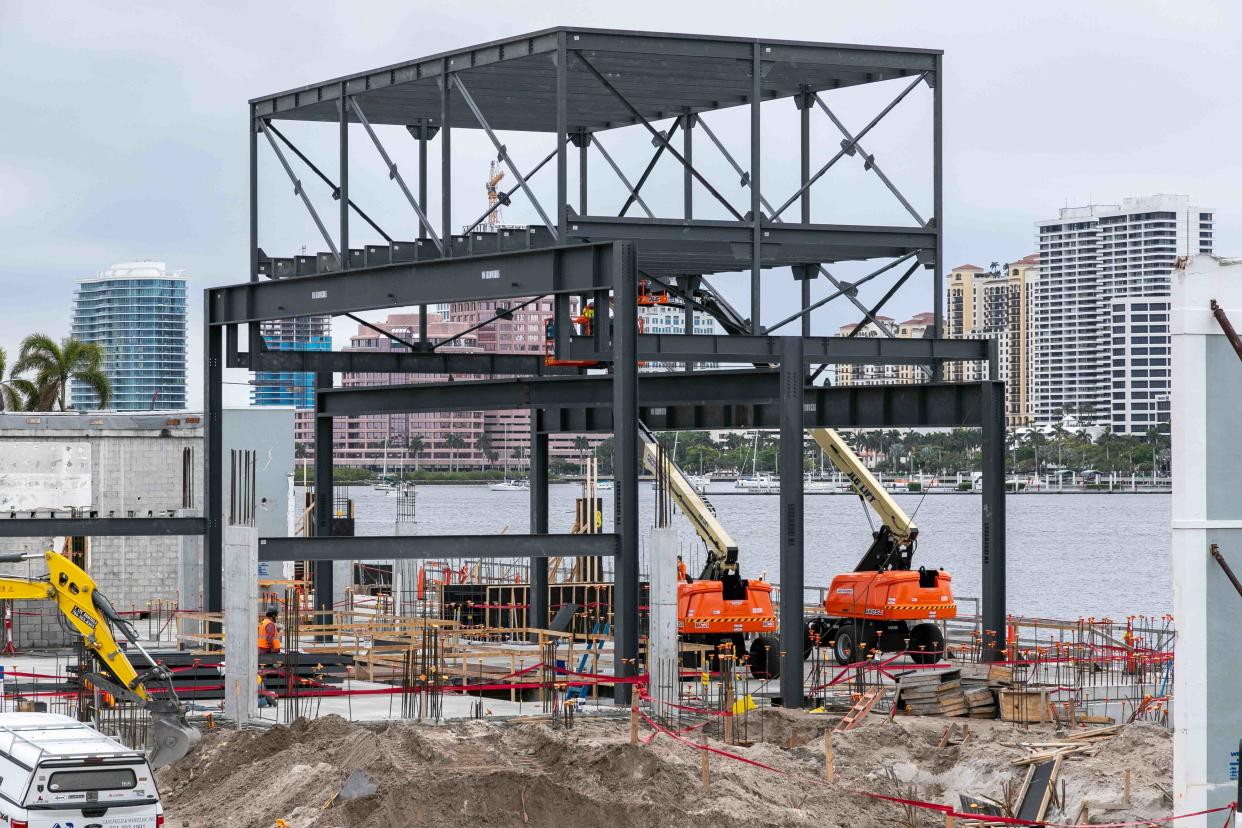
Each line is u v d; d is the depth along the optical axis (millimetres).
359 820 38125
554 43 52812
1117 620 115375
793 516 54531
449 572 84812
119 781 34312
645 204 61750
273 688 53000
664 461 54844
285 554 49500
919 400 63344
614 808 38906
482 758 42406
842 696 56906
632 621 50656
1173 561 29078
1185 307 28797
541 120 66875
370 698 54531
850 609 64062
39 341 132000
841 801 41281
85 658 51750
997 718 52344
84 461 79312
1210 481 28938
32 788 33688
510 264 53688
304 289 61656
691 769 41500
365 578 104188
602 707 51562
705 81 59812
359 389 74938
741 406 68812
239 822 39344
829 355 58531
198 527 62594
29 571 75812
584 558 78125
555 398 70438
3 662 67500
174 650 61438
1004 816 40500
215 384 64500
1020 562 178000
